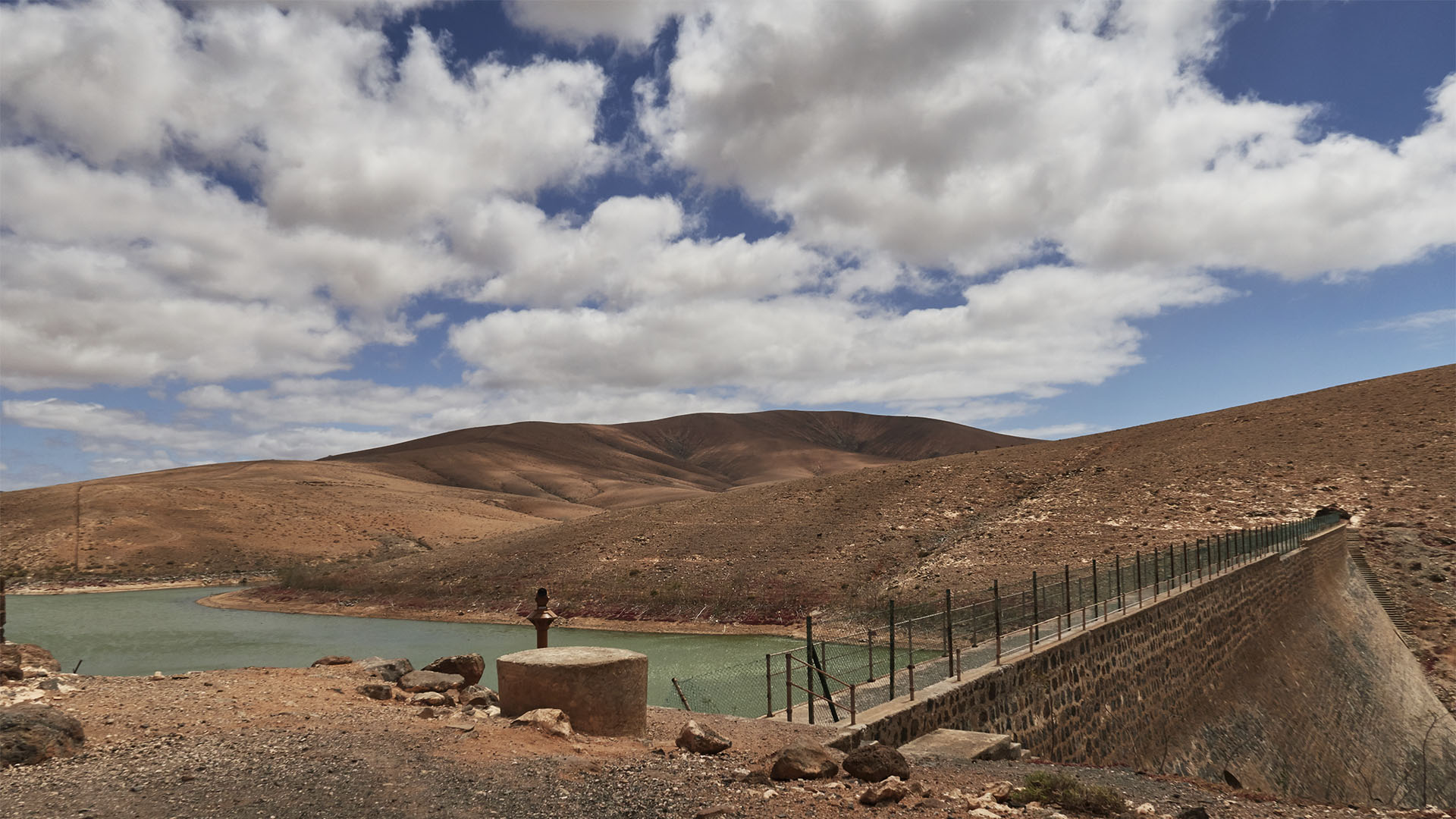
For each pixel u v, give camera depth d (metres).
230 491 143.25
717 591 64.69
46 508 125.81
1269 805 10.41
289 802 7.79
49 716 9.12
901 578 61.09
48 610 76.81
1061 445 96.12
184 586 99.56
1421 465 65.50
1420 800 33.66
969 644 21.78
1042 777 9.47
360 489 175.50
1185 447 83.12
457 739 10.17
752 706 22.45
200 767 8.68
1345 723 35.81
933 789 9.48
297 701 12.29
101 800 7.61
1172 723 25.67
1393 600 50.97
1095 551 58.00
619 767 9.48
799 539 75.44
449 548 98.44
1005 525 69.06
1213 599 31.31
